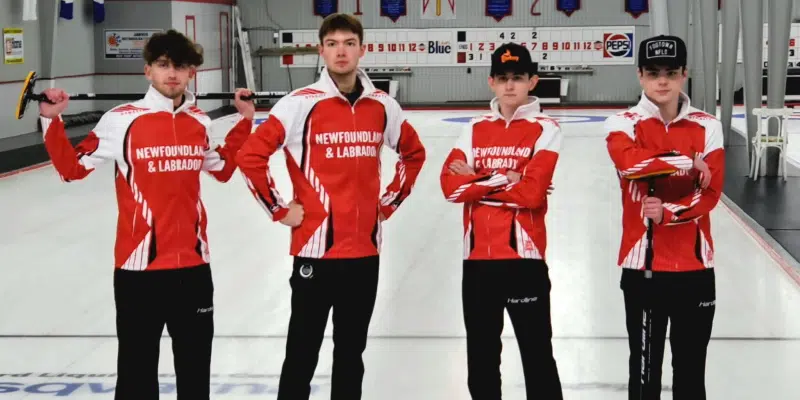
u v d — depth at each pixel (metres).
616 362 4.97
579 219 9.21
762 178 11.65
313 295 3.61
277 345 5.32
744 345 5.24
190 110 3.61
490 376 3.69
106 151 3.50
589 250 7.82
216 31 23.23
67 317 5.94
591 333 5.52
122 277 3.53
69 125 18.45
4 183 11.98
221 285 6.74
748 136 12.12
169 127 3.52
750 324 5.64
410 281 6.81
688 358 3.62
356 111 3.59
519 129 3.66
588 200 10.30
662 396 4.44
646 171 3.42
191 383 3.62
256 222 9.20
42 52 17.83
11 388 4.61
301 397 3.64
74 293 6.56
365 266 3.63
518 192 3.55
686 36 14.24
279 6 24.53
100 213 9.85
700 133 3.59
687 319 3.60
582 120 19.59
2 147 15.11
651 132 3.61
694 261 3.55
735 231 8.51
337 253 3.58
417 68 24.62
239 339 5.44
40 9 17.62
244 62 24.22
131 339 3.54
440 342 5.34
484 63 24.45
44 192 11.27
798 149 14.71
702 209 3.45
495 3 24.20
